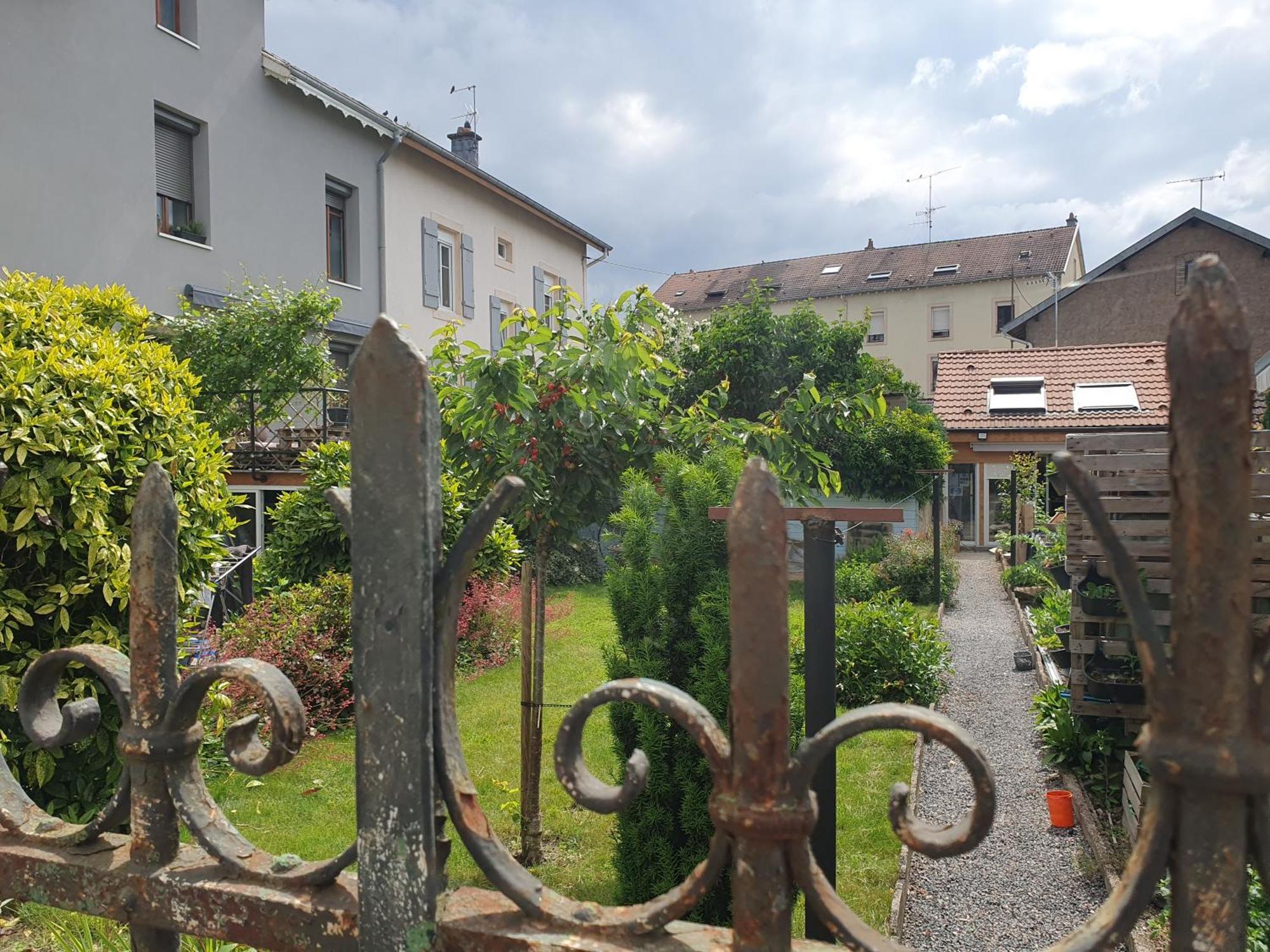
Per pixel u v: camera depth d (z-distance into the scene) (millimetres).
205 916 1439
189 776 1514
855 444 16125
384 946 1289
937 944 3859
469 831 1281
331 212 15969
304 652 6852
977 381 21531
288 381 11852
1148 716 1031
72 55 11195
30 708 1652
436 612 1284
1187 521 959
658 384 4633
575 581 14297
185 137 13094
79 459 3965
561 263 23703
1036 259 37719
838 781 5828
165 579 1493
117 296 6121
